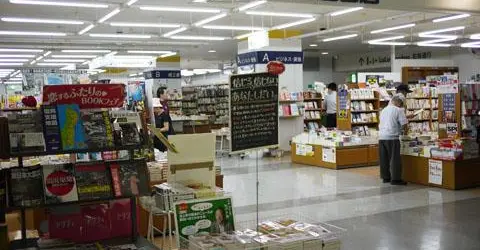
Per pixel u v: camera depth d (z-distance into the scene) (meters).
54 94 3.80
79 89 3.88
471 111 10.66
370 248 5.25
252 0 10.54
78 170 3.77
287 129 14.36
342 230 3.93
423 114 14.66
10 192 3.54
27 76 13.07
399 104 9.01
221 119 19.81
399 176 8.91
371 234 5.77
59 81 10.97
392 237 5.64
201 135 4.57
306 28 15.58
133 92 9.11
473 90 10.71
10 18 11.02
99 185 3.73
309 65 25.73
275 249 3.42
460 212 6.74
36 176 3.67
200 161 4.55
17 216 5.15
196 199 3.88
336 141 10.91
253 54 14.38
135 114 4.05
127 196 3.75
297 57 14.66
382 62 22.81
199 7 10.71
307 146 11.78
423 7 7.71
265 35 12.23
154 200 4.32
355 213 6.82
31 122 3.68
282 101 14.10
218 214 3.82
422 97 14.75
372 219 6.47
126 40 17.39
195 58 25.67
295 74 14.66
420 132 12.87
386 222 6.30
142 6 10.11
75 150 3.62
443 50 21.81
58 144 3.60
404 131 9.76
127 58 19.66
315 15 11.90
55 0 9.40
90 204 3.97
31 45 17.41
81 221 3.94
